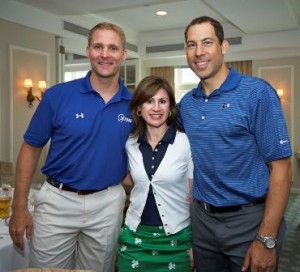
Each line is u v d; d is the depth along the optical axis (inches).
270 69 290.5
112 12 257.0
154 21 282.7
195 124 64.9
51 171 73.1
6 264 70.1
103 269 76.4
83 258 76.9
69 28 245.1
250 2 200.1
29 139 73.5
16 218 73.2
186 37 64.9
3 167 175.5
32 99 215.3
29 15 213.0
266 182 61.5
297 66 281.1
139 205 68.8
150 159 68.7
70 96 71.7
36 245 73.8
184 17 271.1
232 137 60.6
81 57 325.7
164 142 68.7
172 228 67.9
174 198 68.4
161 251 68.0
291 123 285.9
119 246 71.6
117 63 70.7
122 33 71.8
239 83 61.5
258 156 61.3
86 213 72.4
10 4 200.8
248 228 61.7
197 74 63.9
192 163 68.7
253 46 287.0
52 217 72.7
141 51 330.0
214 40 62.0
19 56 208.4
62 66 241.3
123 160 74.0
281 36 277.3
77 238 76.4
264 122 58.7
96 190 72.3
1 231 78.0
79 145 70.5
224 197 62.5
